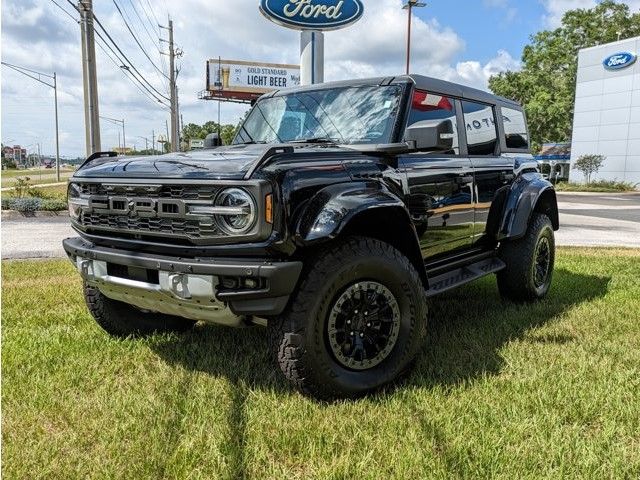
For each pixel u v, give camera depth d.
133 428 2.66
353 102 3.96
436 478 2.24
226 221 2.72
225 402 2.95
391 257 3.13
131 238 3.11
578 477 2.25
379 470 2.31
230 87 57.31
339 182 3.03
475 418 2.75
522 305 5.13
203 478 2.27
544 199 5.48
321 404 2.93
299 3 13.87
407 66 26.16
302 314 2.80
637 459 2.39
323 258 2.89
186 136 75.69
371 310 3.08
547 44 55.91
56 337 3.97
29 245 9.99
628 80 41.84
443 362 3.54
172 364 3.56
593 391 3.04
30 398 2.99
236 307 2.76
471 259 4.61
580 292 5.72
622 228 14.34
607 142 43.78
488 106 4.97
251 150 3.51
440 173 3.92
